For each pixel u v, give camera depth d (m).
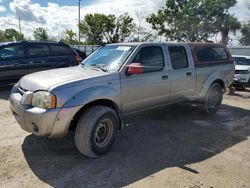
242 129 6.06
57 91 3.94
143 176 3.88
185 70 6.02
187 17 34.47
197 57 6.44
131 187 3.60
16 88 4.70
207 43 6.88
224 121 6.62
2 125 5.75
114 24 36.19
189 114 7.05
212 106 6.98
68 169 3.99
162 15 35.03
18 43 9.45
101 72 4.67
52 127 3.94
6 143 4.81
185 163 4.32
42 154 4.43
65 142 4.90
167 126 6.06
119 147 4.82
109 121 4.44
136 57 5.04
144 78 5.10
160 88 5.46
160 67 5.49
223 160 4.48
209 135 5.61
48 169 3.97
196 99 6.51
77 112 4.27
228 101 9.16
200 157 4.55
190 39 35.59
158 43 5.58
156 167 4.15
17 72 9.27
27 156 4.34
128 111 5.00
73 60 10.70
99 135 4.36
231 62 7.45
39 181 3.67
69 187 3.56
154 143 5.07
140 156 4.50
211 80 6.64
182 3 34.94
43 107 3.93
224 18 35.00
